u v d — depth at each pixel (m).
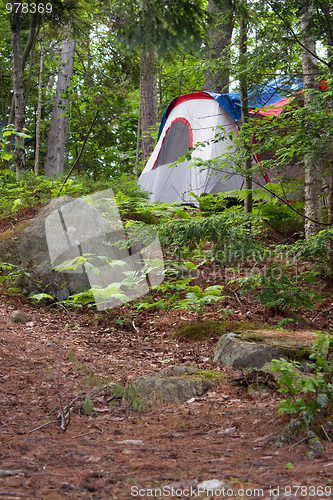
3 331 5.67
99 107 10.60
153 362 5.20
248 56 6.49
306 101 7.15
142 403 3.51
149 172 12.51
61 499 1.82
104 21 11.27
